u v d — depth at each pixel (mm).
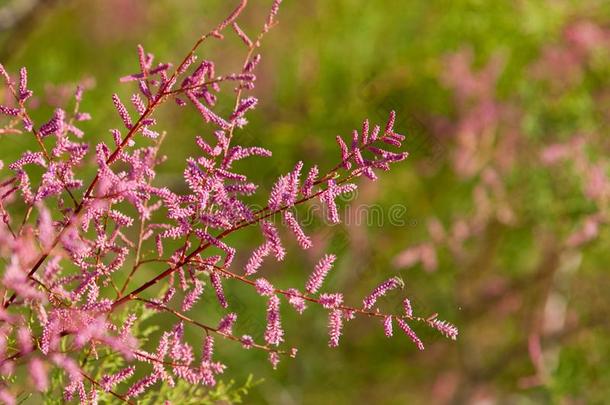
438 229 9172
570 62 9281
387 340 10234
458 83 9156
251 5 9641
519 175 9227
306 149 8648
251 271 3215
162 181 7945
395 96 9039
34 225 3359
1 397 3148
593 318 9828
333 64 9125
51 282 3121
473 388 10711
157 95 3197
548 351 9906
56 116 3285
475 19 9352
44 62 8789
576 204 8961
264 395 9297
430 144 8578
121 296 3455
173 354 3311
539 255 9961
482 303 10266
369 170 3217
